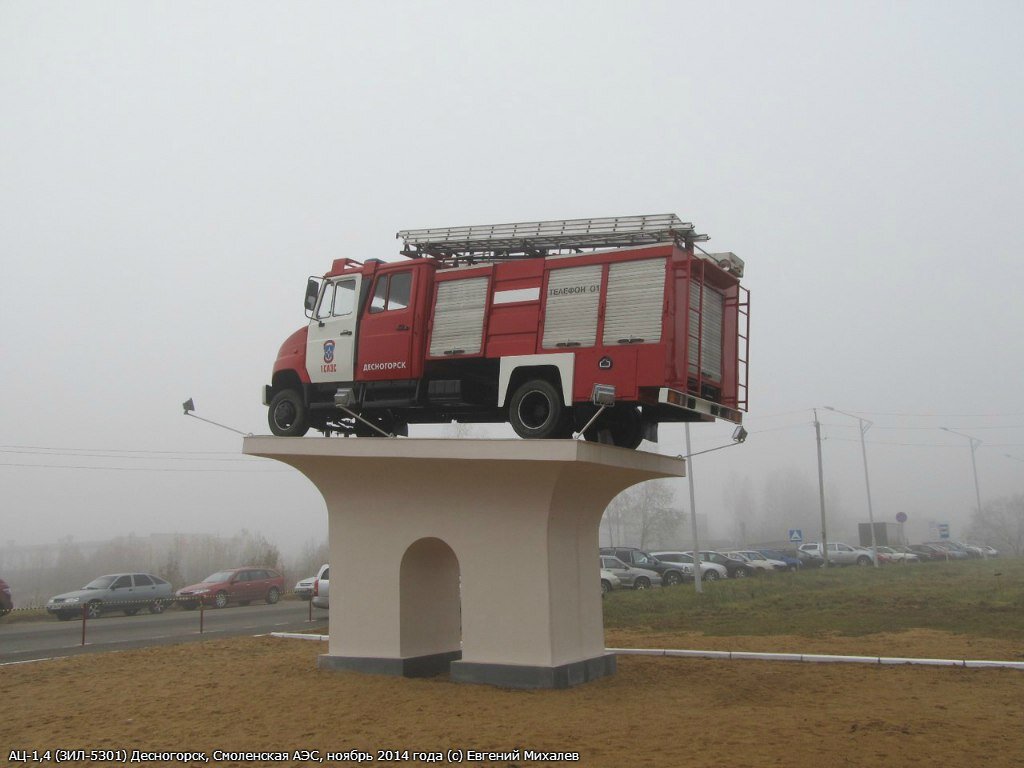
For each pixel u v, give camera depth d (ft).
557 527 43.55
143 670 50.34
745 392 46.85
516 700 39.04
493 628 42.86
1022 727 34.04
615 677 45.88
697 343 43.16
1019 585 107.76
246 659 54.03
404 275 47.67
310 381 50.11
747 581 130.00
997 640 60.64
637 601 99.35
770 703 39.06
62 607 98.73
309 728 34.58
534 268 43.93
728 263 44.73
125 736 34.17
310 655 54.95
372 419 52.26
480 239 45.88
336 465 45.60
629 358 40.52
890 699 40.06
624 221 42.78
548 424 42.06
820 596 99.96
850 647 58.34
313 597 96.53
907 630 67.41
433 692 40.75
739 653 54.24
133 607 104.53
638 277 41.24
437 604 48.29
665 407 45.68
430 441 42.52
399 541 45.44
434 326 46.16
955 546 242.17
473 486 43.57
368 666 45.21
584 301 42.27
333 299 50.29
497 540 43.19
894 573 148.66
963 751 30.37
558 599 43.01
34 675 49.39
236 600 115.24
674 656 55.47
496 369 46.24
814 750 30.42
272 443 45.50
